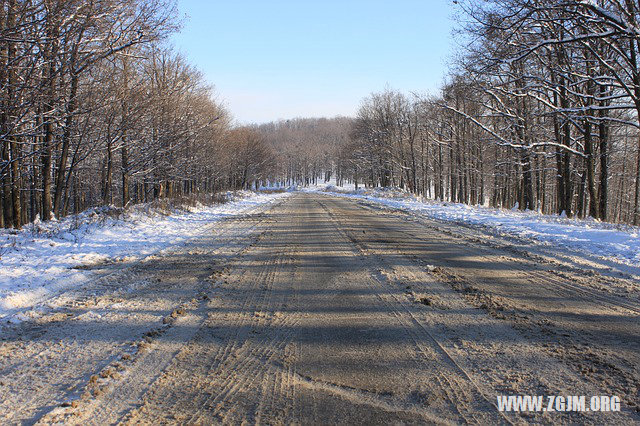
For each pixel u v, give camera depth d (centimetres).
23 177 1912
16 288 665
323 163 15075
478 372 385
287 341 464
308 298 633
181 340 469
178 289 689
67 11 1041
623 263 873
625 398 336
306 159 13612
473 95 2414
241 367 400
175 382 371
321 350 439
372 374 383
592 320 525
